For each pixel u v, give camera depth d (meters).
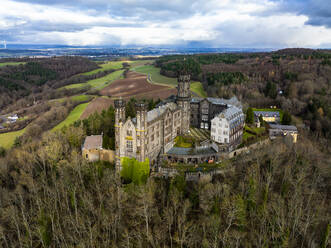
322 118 178.50
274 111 196.50
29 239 79.25
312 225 75.94
